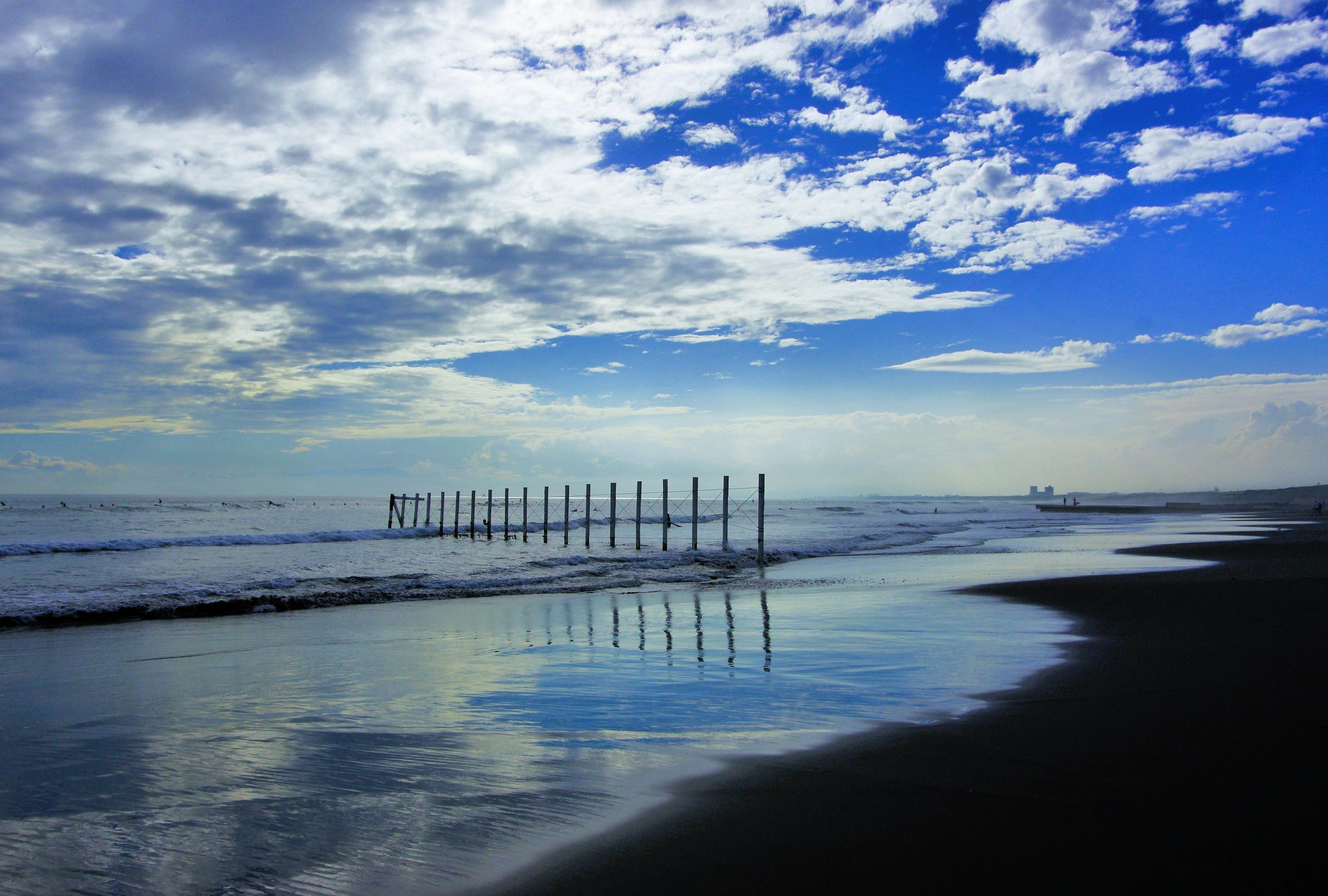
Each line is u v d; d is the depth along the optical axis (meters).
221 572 22.72
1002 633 10.94
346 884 3.65
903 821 4.22
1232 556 24.16
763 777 5.05
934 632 11.18
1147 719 6.11
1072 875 3.52
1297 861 3.60
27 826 4.40
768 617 13.27
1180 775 4.80
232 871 3.82
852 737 5.98
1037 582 17.33
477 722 6.71
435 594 18.25
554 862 3.82
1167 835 3.92
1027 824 4.12
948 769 5.10
